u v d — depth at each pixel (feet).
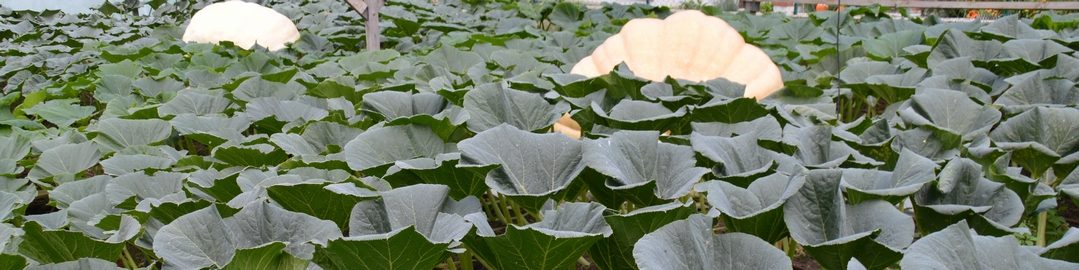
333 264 8.34
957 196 9.86
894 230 8.64
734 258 8.09
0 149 14.73
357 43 31.01
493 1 48.52
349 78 18.31
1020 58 19.47
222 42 29.27
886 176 9.88
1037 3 39.32
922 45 23.09
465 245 10.14
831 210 8.87
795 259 12.27
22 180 12.96
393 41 31.65
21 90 25.62
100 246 9.30
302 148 12.98
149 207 10.23
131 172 11.85
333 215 10.11
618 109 14.10
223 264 8.51
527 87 16.51
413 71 20.30
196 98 17.39
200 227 8.63
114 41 34.37
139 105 19.52
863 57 23.17
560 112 14.14
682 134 14.96
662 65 20.43
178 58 25.81
